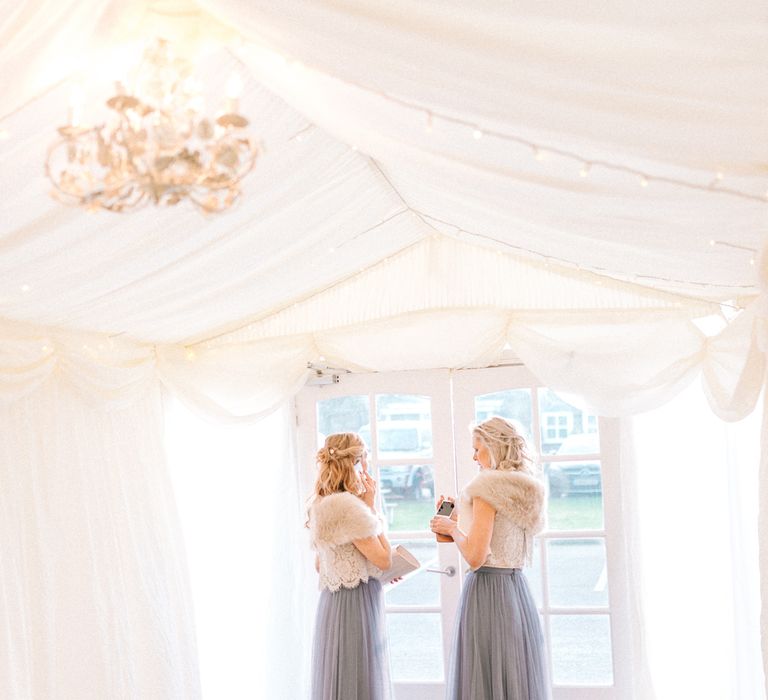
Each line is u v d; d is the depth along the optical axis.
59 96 2.21
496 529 4.83
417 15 1.70
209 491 5.75
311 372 5.91
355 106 2.45
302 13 1.75
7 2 1.68
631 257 3.94
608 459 5.50
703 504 5.17
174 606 5.09
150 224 3.33
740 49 1.68
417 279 5.43
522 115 2.03
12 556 3.88
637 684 5.17
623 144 2.11
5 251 3.04
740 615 4.75
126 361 5.01
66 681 4.22
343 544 4.98
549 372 5.14
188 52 2.10
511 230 4.07
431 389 5.78
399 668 5.75
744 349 4.65
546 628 5.53
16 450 4.04
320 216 3.98
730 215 2.55
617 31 1.67
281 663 5.69
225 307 4.96
